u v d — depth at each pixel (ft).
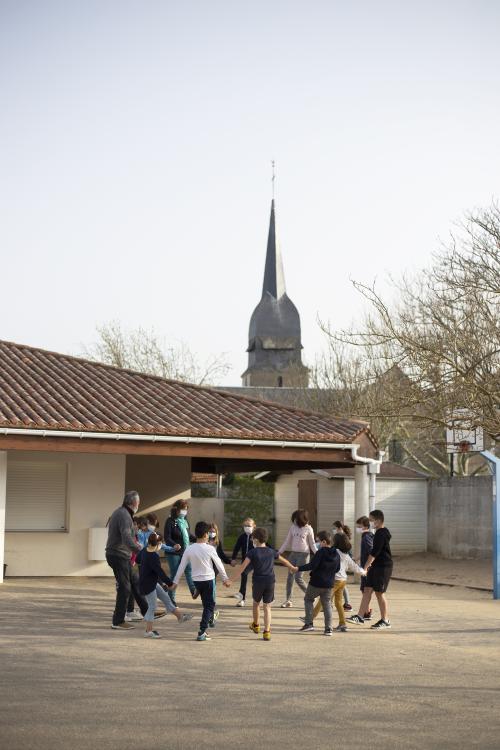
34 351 82.74
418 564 88.94
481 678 31.58
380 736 23.29
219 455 65.51
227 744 22.16
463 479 92.53
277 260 340.59
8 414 61.36
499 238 78.89
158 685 29.07
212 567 39.47
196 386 78.48
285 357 335.67
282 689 28.94
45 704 25.91
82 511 69.10
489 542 88.07
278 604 53.88
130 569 42.34
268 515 129.39
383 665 33.83
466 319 77.36
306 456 67.97
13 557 67.05
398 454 148.66
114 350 169.68
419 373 76.38
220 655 35.27
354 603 55.67
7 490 67.51
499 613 50.70
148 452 63.62
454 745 22.59
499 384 73.97
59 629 41.19
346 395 131.64
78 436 61.11
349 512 99.76
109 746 21.67
